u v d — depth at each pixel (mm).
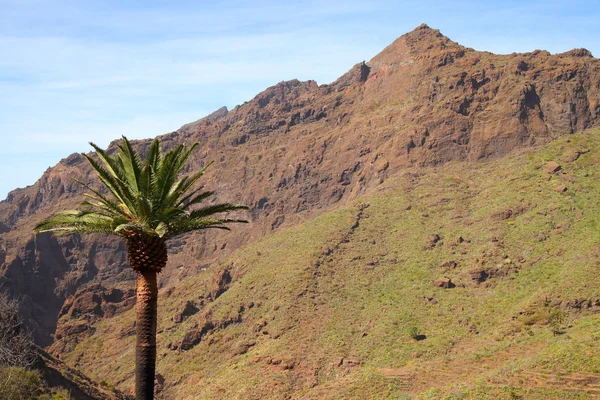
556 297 110562
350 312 131375
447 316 121250
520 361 85750
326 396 96375
